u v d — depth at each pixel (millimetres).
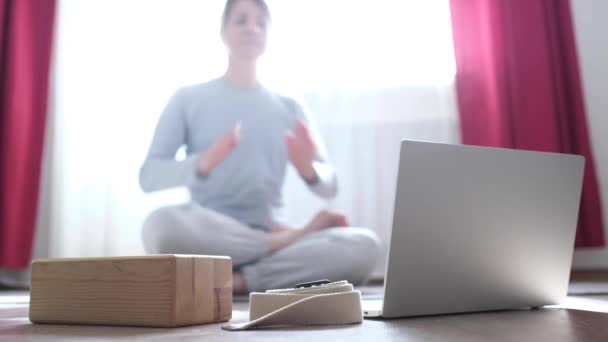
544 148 2736
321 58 3020
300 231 2355
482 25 2844
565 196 1070
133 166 3014
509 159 1000
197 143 2586
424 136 2947
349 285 912
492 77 2791
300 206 2906
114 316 861
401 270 934
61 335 747
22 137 2881
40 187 2955
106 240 2963
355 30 3027
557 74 2795
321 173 2498
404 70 2986
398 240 922
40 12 2984
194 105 2604
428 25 3002
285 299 887
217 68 3059
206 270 902
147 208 2971
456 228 959
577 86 2783
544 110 2756
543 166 1038
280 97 2730
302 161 2449
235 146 2434
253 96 2658
